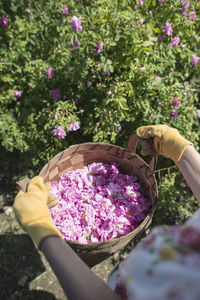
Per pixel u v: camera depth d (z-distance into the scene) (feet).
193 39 6.72
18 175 7.50
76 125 5.80
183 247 1.27
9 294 5.84
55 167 4.71
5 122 6.78
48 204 3.16
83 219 4.49
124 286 2.23
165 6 6.07
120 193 4.80
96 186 5.00
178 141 3.27
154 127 3.70
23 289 5.91
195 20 6.73
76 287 1.87
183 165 3.12
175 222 6.95
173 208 6.91
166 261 1.23
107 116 5.81
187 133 6.42
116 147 4.83
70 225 4.38
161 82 6.10
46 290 5.90
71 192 4.78
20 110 7.11
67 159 4.86
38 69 6.47
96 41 5.35
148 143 3.81
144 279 1.27
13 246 6.55
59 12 6.47
